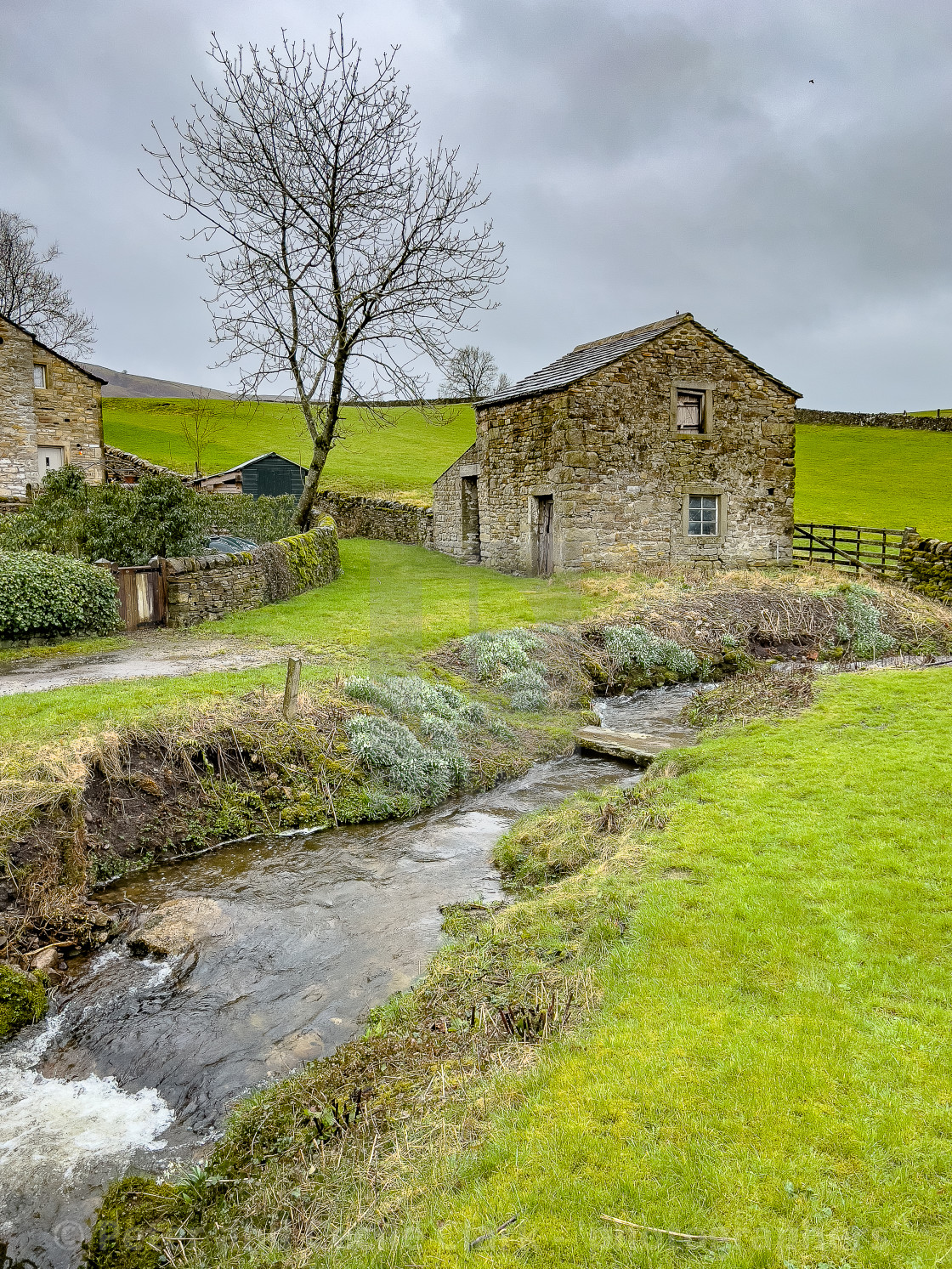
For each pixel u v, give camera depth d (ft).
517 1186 10.36
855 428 206.69
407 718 30.07
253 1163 12.10
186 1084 14.44
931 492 133.39
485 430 73.97
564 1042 13.44
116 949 18.98
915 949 15.48
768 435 69.31
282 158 64.23
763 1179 10.13
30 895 19.49
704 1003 14.12
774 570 68.74
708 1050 12.74
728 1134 10.96
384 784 27.68
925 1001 13.79
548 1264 9.13
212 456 148.56
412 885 21.86
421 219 66.49
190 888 21.85
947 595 63.93
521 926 18.19
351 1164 11.57
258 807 25.85
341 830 25.71
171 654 38.75
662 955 15.84
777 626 52.39
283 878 22.44
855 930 16.31
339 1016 16.21
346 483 127.54
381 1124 12.33
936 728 30.58
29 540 46.96
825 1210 9.62
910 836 20.62
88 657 37.88
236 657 38.01
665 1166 10.44
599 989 14.92
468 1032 14.44
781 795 24.35
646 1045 13.00
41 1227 11.37
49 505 55.47
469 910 19.95
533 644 33.47
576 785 29.07
